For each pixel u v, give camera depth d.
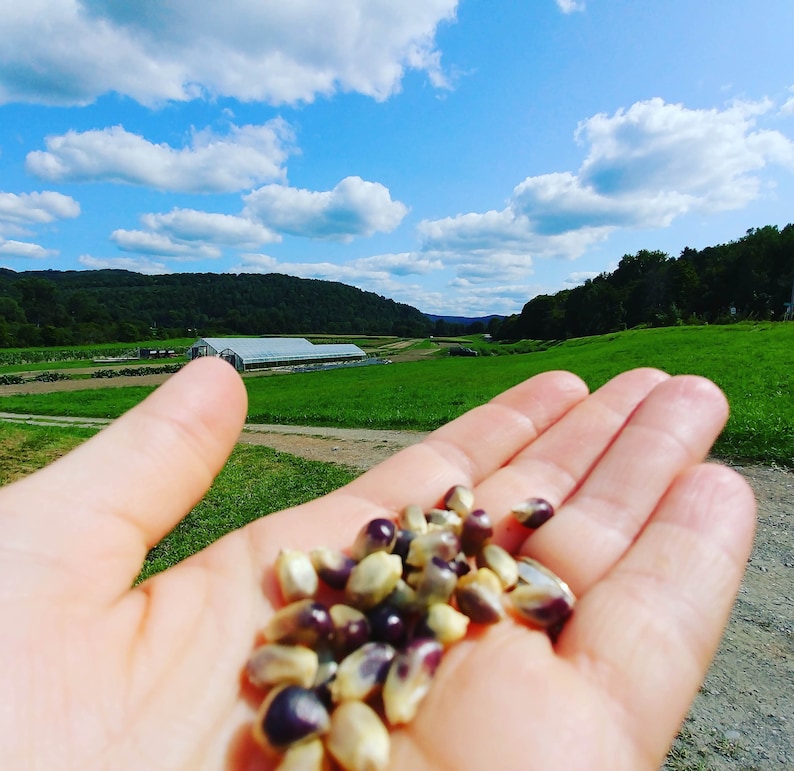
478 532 0.11
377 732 0.07
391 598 0.09
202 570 0.09
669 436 0.12
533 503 0.12
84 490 0.08
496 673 0.08
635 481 0.11
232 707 0.08
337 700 0.08
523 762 0.07
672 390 0.13
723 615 0.09
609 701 0.07
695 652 0.08
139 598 0.08
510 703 0.07
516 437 0.15
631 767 0.07
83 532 0.08
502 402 0.15
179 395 0.10
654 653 0.08
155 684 0.07
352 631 0.08
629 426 0.12
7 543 0.08
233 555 0.10
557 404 0.15
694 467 0.11
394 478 0.13
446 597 0.09
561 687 0.07
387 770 0.07
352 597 0.09
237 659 0.08
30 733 0.06
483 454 0.14
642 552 0.09
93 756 0.06
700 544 0.09
